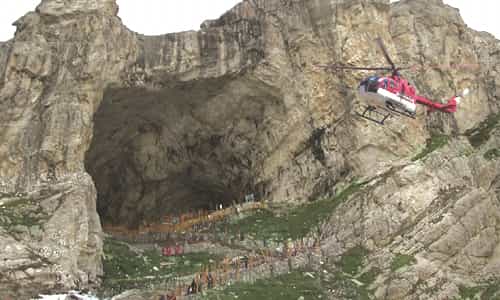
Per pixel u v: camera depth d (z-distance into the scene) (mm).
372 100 40406
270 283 41250
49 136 46594
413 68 58281
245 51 55438
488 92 61312
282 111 56562
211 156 59625
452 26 61875
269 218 53438
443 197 48750
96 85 49625
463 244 46125
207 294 38594
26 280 39188
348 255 46625
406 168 50438
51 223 42406
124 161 60750
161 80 54406
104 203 62250
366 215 48344
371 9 58500
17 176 45875
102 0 51469
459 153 52812
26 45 49250
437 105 42906
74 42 50094
